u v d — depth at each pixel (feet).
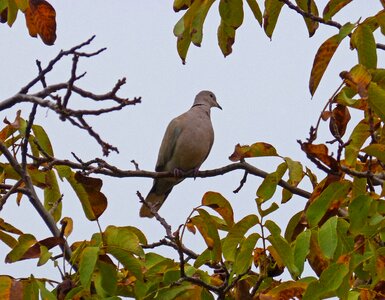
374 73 28.14
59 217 34.32
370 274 27.58
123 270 31.01
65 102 26.53
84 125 26.63
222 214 30.17
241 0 31.04
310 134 28.48
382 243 28.78
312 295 25.30
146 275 29.48
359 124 28.81
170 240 34.24
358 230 26.03
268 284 29.60
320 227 27.32
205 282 29.27
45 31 29.48
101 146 26.84
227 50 33.63
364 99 26.58
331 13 29.48
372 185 29.22
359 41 29.09
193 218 29.12
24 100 27.99
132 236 27.76
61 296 27.09
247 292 29.17
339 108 30.17
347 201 30.71
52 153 34.27
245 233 27.78
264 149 30.63
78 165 34.73
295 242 27.04
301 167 29.78
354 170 28.99
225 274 29.81
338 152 28.14
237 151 30.89
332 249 25.35
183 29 31.42
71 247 29.96
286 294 27.14
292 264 27.04
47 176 34.32
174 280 29.09
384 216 26.50
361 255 25.99
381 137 28.55
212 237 29.07
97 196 29.63
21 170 33.01
